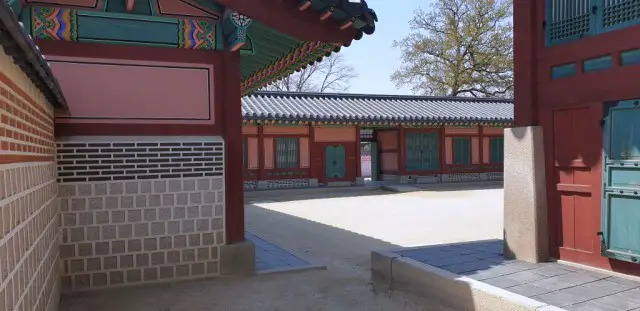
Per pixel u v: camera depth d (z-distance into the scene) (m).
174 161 5.98
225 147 6.23
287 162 20.16
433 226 11.21
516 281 4.68
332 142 20.91
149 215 5.88
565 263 5.28
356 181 21.19
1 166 2.49
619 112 4.68
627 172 4.60
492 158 23.94
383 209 14.35
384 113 21.38
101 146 5.67
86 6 5.69
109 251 5.71
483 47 33.06
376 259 5.98
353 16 5.63
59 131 5.55
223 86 6.25
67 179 5.54
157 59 5.96
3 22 2.24
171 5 6.02
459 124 22.45
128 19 5.82
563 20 5.29
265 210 14.38
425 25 34.12
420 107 23.50
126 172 5.78
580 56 5.06
